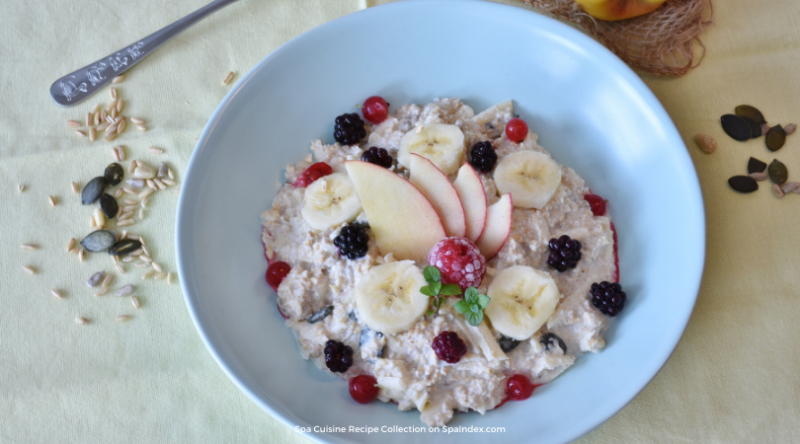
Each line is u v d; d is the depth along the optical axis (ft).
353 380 1.10
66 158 1.25
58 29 1.32
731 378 1.10
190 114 1.28
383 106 1.24
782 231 1.18
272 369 1.10
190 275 1.08
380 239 1.16
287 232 1.19
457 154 1.19
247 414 1.11
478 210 1.16
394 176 1.17
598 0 1.21
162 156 1.25
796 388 1.09
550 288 1.11
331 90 1.24
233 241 1.15
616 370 1.08
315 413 1.07
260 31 1.31
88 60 1.30
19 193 1.23
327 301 1.15
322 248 1.15
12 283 1.18
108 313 1.17
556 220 1.19
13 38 1.31
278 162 1.21
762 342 1.12
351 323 1.12
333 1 1.33
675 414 1.09
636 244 1.17
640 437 1.08
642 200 1.18
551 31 1.20
